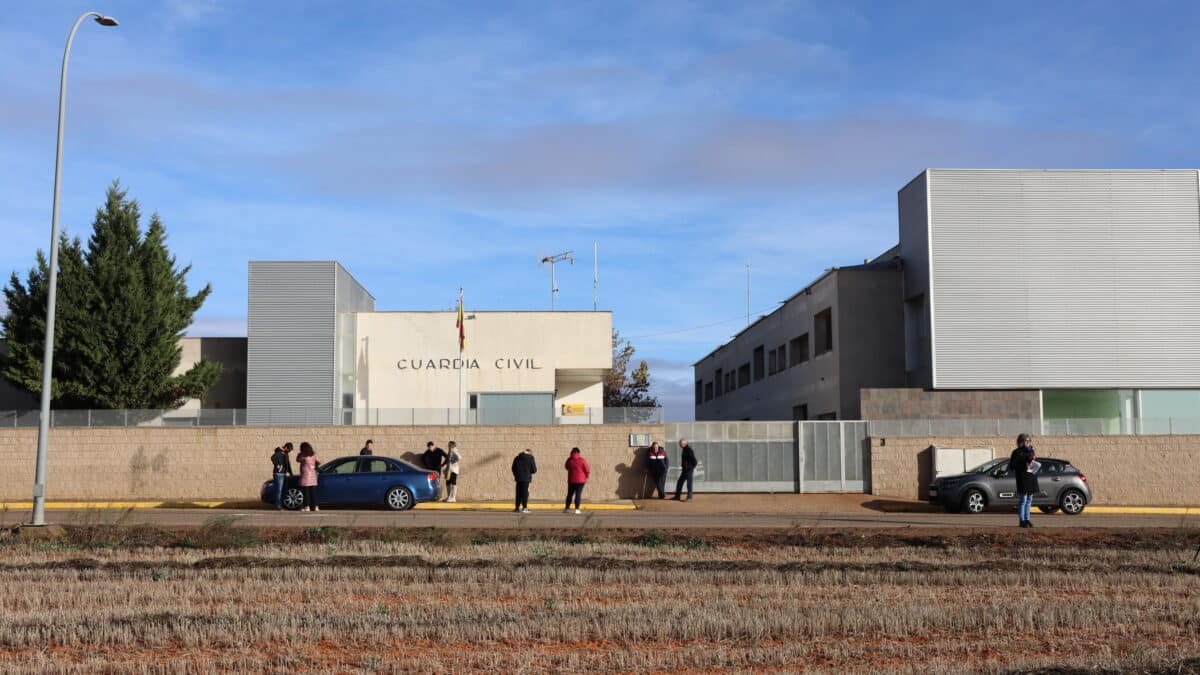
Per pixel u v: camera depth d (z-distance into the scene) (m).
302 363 39.38
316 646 11.80
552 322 41.09
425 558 18.81
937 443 37.19
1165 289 40.81
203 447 36.00
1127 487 36.94
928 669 10.55
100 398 37.78
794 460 37.56
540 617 12.95
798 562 18.62
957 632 12.68
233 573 16.97
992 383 40.09
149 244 38.97
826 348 46.50
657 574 16.84
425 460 35.12
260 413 37.25
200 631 12.25
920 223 41.47
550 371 40.81
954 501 32.50
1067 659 11.23
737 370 64.31
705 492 37.28
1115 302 40.66
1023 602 14.34
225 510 31.56
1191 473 37.00
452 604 14.29
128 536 21.67
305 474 30.33
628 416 36.97
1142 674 10.51
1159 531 23.95
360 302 44.44
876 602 14.44
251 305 39.62
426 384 40.62
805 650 11.59
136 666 10.70
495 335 40.88
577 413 42.41
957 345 40.16
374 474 31.47
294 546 20.50
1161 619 13.41
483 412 37.22
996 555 20.08
